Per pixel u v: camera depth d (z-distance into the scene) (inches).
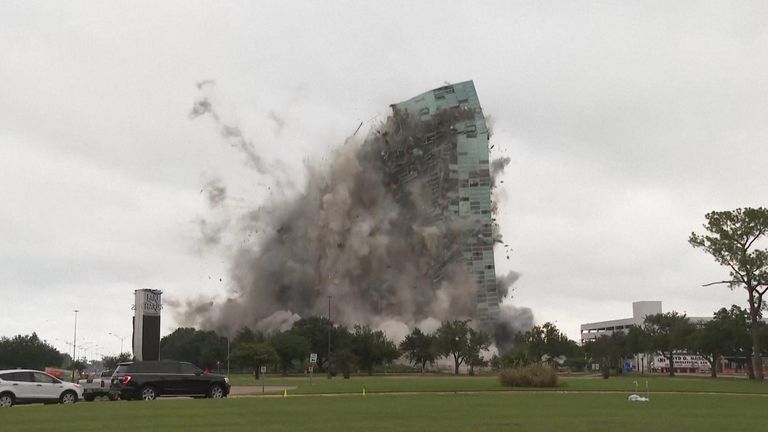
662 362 6678.2
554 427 1045.8
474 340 5797.2
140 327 5078.7
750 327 4175.7
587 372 5639.8
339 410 1382.9
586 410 1391.5
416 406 1504.7
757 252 3250.5
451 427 1042.7
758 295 3358.8
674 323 5241.1
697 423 1122.0
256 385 3029.0
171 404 1576.0
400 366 6589.6
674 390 2352.4
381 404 1578.5
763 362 5816.9
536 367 2650.1
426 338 6392.7
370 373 5698.8
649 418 1210.6
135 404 1581.0
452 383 2989.7
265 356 4662.9
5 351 6875.0
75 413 1306.6
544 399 1793.8
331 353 5664.4
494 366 5757.9
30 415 1263.5
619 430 1007.6
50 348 7352.4
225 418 1194.6
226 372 6382.9
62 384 1701.5
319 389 2434.8
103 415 1257.4
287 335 6082.7
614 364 5187.0
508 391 2288.4
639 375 4835.1
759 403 1652.3
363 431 986.7
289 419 1177.4
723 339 4249.5
